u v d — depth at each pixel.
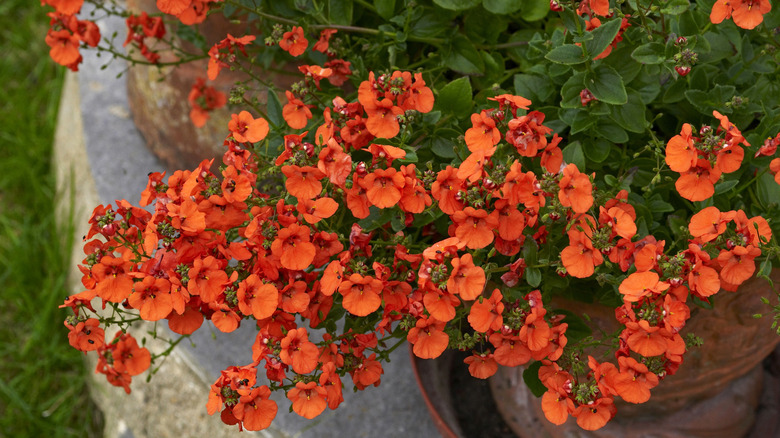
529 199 0.76
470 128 0.82
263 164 0.83
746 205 0.82
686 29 0.81
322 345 0.80
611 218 0.75
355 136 0.80
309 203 0.77
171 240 0.77
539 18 0.89
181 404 1.06
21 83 1.52
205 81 1.03
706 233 0.74
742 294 0.82
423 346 0.77
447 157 0.83
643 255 0.75
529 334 0.76
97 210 0.79
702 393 0.94
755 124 0.85
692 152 0.74
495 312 0.76
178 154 1.12
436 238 0.86
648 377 0.74
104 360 0.80
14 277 1.27
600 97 0.80
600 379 0.75
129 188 1.14
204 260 0.76
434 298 0.75
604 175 0.83
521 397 0.98
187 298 0.76
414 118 0.82
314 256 0.77
